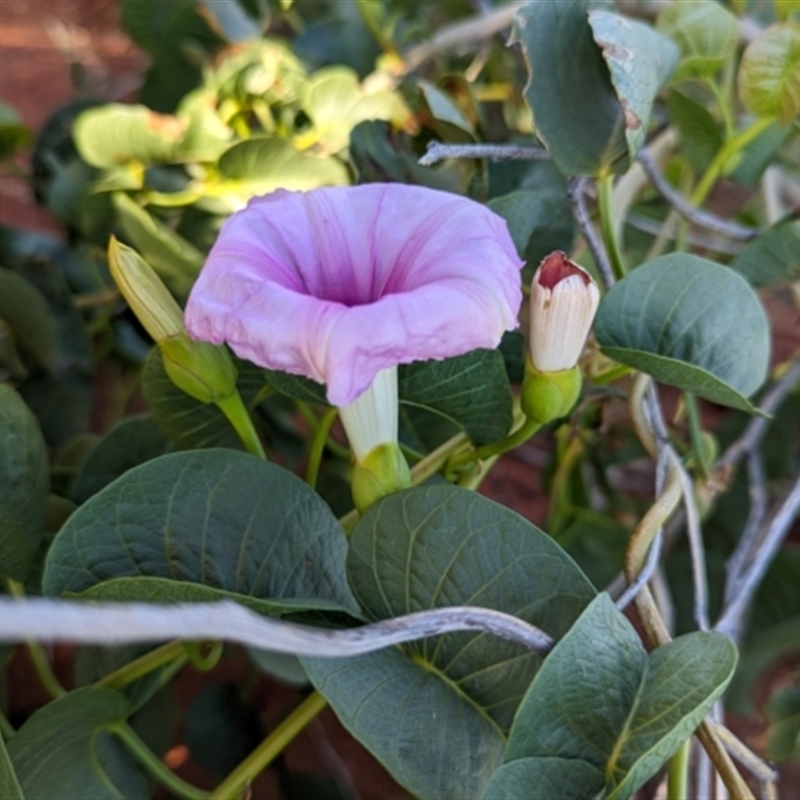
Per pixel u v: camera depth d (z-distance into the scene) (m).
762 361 0.29
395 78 0.38
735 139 0.36
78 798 0.28
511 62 0.42
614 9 0.30
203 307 0.22
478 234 0.23
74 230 0.42
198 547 0.25
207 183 0.36
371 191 0.25
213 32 0.41
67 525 0.25
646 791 0.37
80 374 0.41
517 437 0.28
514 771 0.23
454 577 0.25
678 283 0.29
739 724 0.39
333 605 0.24
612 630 0.24
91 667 0.31
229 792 0.28
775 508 0.36
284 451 0.39
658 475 0.29
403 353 0.21
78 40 0.74
